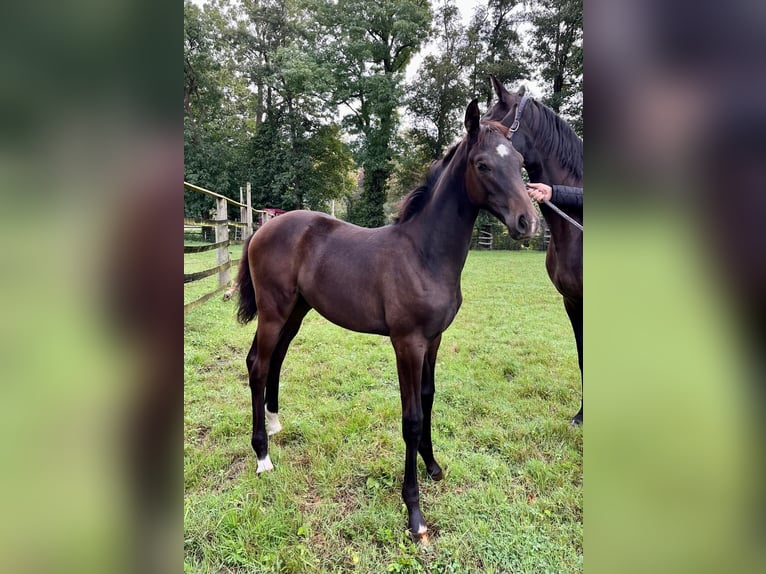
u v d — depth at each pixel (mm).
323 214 2150
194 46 18578
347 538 1606
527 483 1912
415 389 1649
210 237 15156
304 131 19672
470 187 1584
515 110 2344
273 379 2320
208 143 18750
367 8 16672
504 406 2648
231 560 1486
